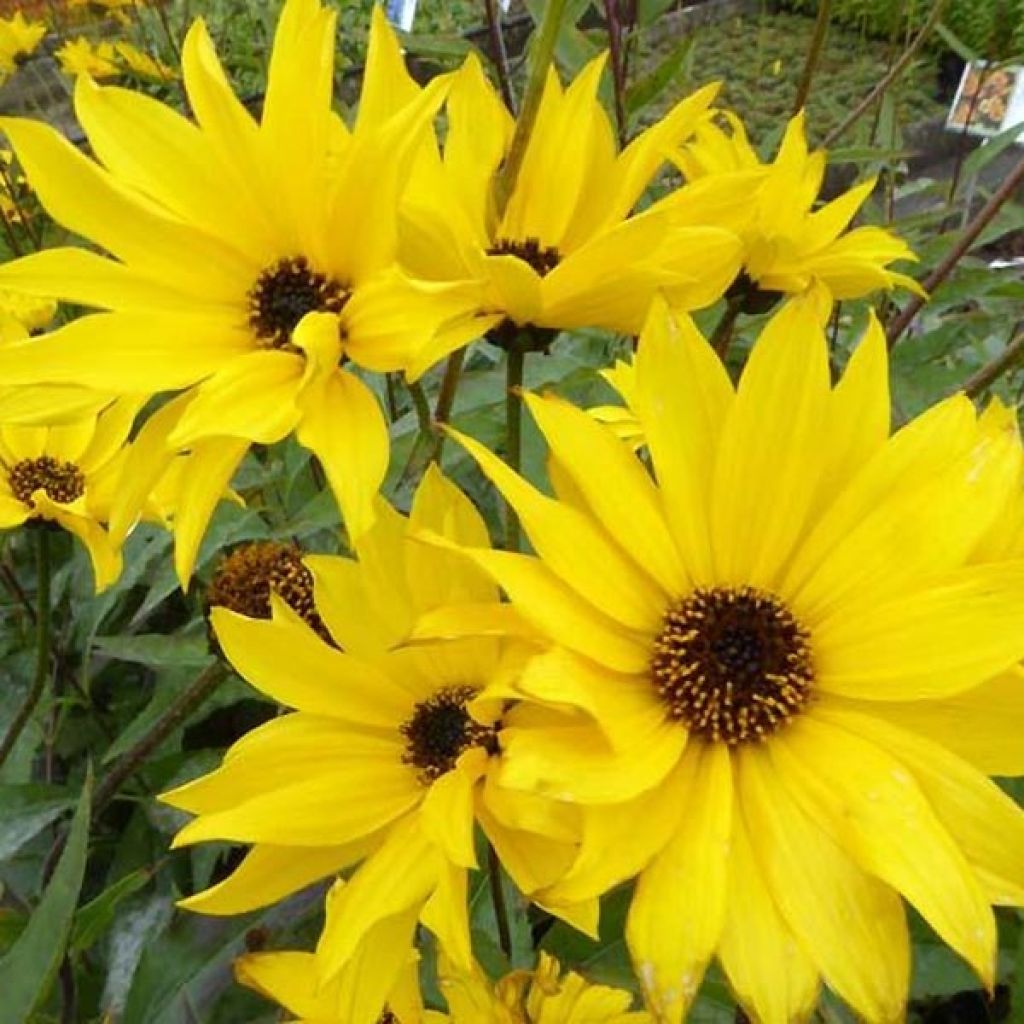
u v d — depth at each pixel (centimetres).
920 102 102
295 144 19
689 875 16
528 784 15
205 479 19
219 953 28
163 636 32
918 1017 31
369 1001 19
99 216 19
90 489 30
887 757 17
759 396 18
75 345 19
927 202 74
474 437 28
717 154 28
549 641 17
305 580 29
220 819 18
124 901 32
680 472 18
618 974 25
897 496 18
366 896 18
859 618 18
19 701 35
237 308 20
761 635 18
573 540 17
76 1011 29
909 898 15
